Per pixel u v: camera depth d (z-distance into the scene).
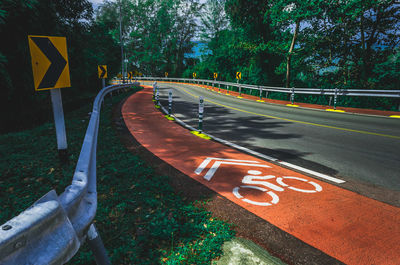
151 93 27.27
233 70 41.53
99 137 7.94
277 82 33.22
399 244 2.92
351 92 14.53
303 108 16.34
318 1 18.48
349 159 6.13
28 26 11.34
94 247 1.91
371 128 9.77
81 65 22.69
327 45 21.08
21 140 7.45
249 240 2.99
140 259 2.70
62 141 4.98
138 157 6.14
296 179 4.86
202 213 3.56
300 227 3.25
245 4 32.03
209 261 2.63
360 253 2.76
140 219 3.50
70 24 19.23
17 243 0.82
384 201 3.99
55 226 1.07
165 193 4.22
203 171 5.24
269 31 32.88
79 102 15.59
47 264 0.93
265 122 11.33
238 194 4.19
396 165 5.70
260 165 5.65
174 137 8.34
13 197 4.13
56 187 4.46
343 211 3.66
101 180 4.73
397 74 17.98
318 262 2.63
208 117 12.76
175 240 3.01
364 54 20.08
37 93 13.06
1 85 10.59
